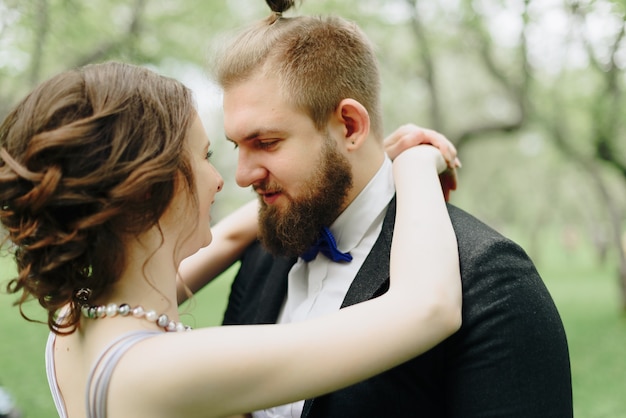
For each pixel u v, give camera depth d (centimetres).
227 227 195
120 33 843
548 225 4203
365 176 164
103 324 112
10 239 113
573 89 1174
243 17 962
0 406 399
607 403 714
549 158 2152
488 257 137
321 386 103
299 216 157
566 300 1661
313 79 151
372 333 106
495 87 1490
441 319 112
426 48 1152
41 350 884
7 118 114
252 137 153
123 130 108
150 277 116
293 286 174
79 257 111
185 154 118
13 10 695
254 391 102
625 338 1072
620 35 851
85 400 107
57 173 104
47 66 815
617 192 2158
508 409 128
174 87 118
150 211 110
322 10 909
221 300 1361
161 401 101
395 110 1525
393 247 127
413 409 137
